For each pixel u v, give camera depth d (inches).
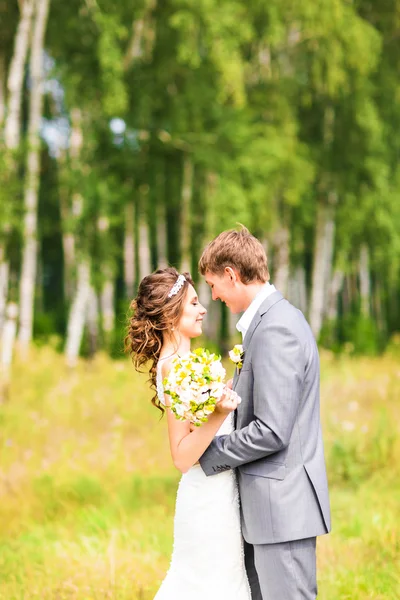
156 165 611.5
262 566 104.7
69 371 516.7
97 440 312.7
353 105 714.8
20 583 172.6
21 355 523.2
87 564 177.5
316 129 757.9
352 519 210.4
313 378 106.3
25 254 528.1
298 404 104.1
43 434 320.5
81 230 571.5
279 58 692.1
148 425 342.3
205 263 112.3
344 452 276.2
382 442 283.4
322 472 105.8
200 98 582.2
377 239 885.2
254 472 105.0
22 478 256.4
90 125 571.5
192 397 100.0
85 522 217.0
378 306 1194.0
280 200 758.5
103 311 781.9
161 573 172.4
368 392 396.8
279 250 776.9
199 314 121.9
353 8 680.4
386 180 817.5
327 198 787.4
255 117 665.0
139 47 592.1
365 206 798.5
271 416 101.0
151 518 222.7
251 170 601.9
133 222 793.6
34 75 506.0
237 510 113.5
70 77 548.4
